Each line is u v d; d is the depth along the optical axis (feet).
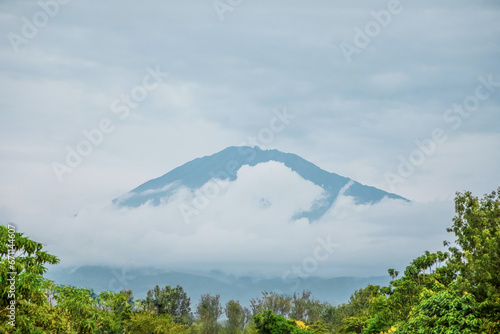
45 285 91.76
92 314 102.06
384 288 149.38
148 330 163.32
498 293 90.94
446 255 133.18
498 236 93.20
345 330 202.18
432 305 95.55
